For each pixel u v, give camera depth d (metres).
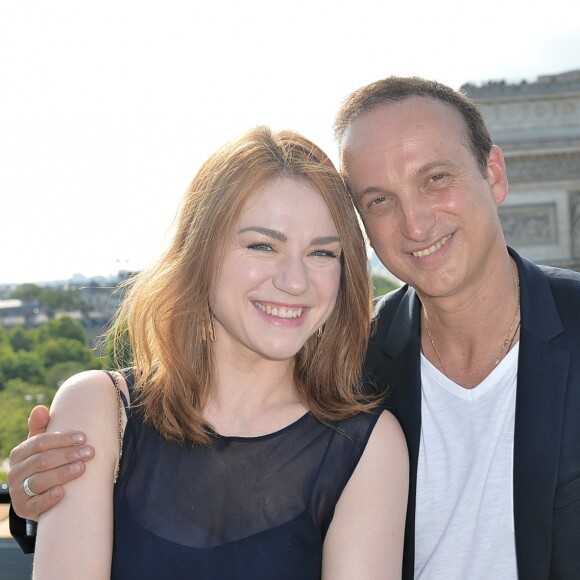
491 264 2.78
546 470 2.59
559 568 2.60
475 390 2.82
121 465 2.36
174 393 2.41
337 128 2.92
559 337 2.70
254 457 2.38
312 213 2.29
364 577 2.29
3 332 46.97
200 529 2.32
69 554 2.18
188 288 2.38
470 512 2.71
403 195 2.74
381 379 2.99
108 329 2.77
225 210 2.30
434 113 2.75
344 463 2.40
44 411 2.39
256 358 2.41
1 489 3.35
